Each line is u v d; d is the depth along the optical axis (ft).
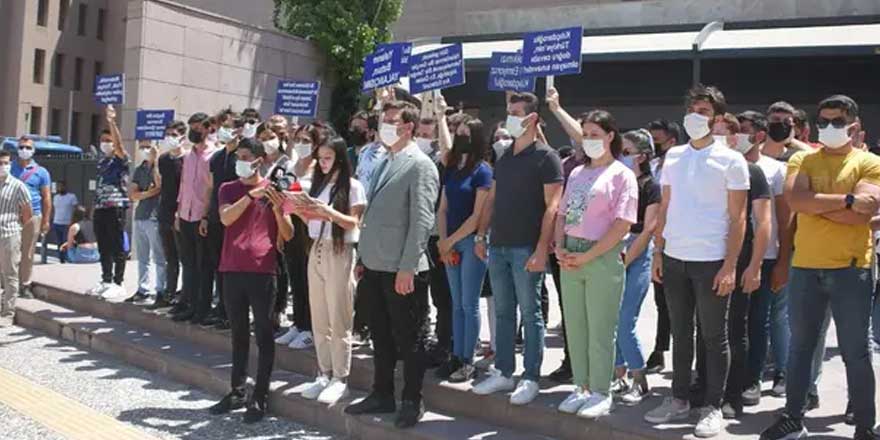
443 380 19.31
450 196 19.53
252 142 19.51
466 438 16.63
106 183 30.83
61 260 43.78
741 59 56.39
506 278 17.92
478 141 19.49
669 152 16.35
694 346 16.99
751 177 15.94
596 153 16.60
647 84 61.21
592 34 60.90
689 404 16.21
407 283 17.26
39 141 82.89
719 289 15.12
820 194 14.61
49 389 22.09
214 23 52.70
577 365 16.76
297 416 19.70
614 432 15.72
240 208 19.35
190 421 19.42
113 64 153.79
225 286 19.97
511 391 18.10
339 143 19.42
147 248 29.63
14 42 139.44
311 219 19.03
